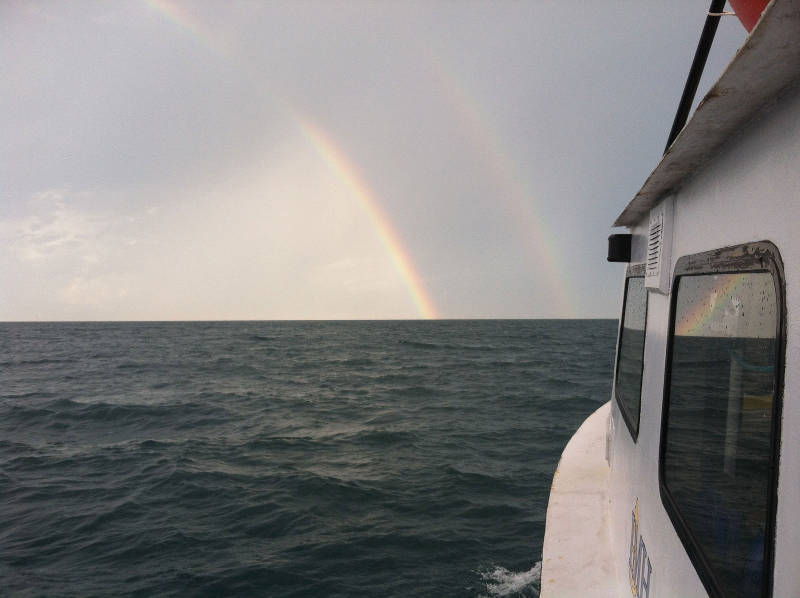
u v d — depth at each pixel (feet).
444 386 80.18
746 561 3.02
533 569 20.92
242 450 42.34
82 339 272.51
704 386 4.04
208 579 20.80
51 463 39.52
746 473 3.10
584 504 9.65
